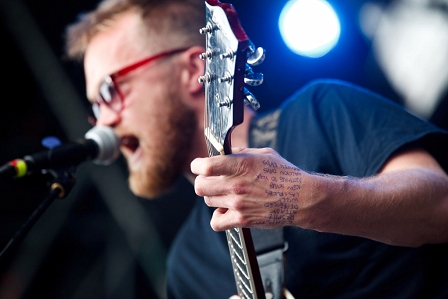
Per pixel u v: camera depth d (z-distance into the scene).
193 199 3.21
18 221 3.30
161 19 2.02
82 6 3.13
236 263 1.46
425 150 1.57
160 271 3.17
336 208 1.25
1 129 3.47
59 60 3.18
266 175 1.19
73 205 3.28
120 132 2.00
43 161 1.65
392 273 1.62
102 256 3.35
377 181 1.37
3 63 3.41
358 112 1.67
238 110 1.11
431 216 1.37
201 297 1.92
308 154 1.69
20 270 3.20
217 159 1.18
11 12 3.12
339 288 1.65
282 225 1.24
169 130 1.96
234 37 1.07
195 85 1.97
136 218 3.23
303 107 1.79
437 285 1.65
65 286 3.28
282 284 1.59
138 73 1.97
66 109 3.21
